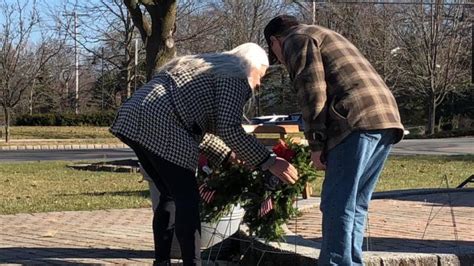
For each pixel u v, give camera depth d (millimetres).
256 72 4438
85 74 46969
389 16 38094
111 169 15422
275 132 7758
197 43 26266
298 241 5332
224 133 4254
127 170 15141
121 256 5367
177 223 4332
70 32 30422
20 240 6051
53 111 45500
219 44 32500
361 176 4008
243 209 5098
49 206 8523
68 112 44969
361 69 3926
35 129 37500
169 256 4750
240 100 4320
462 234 5953
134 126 4320
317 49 3883
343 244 3881
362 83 3875
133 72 29734
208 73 4363
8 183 12164
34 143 28484
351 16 38094
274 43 4156
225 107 4262
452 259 4918
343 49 3949
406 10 37906
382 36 37812
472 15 37312
